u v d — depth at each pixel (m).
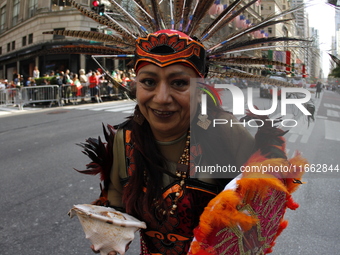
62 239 2.68
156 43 0.93
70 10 15.26
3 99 13.47
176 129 1.01
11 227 2.89
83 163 4.87
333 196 3.22
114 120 9.02
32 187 3.90
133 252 2.53
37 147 6.10
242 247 0.90
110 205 1.23
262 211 0.93
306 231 2.68
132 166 1.13
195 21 1.19
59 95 13.49
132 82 1.21
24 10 20.02
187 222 1.05
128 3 1.31
